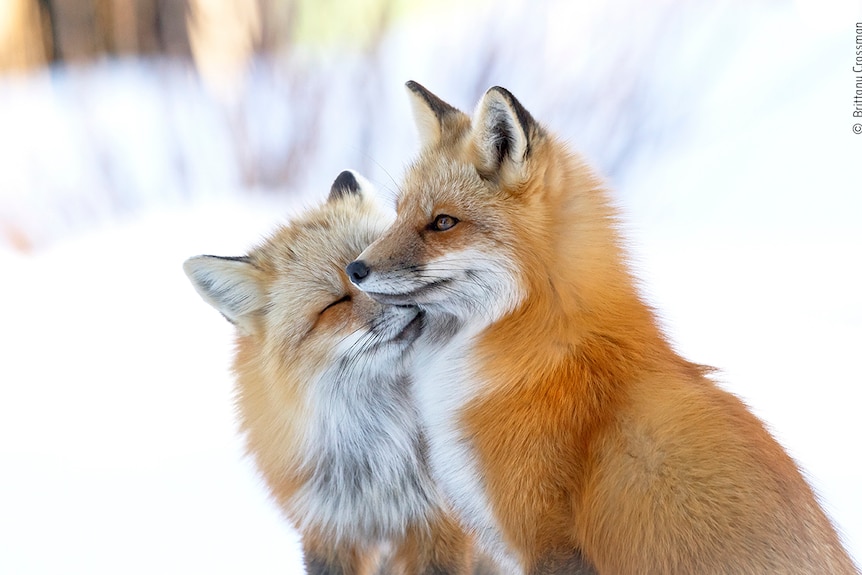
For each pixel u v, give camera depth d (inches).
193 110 831.7
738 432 231.5
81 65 879.7
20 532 331.9
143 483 372.2
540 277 246.8
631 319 252.5
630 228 272.4
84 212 757.3
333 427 295.7
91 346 548.1
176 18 862.5
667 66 832.3
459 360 258.2
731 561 217.8
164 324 586.9
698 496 223.5
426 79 832.3
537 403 242.5
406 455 294.8
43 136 798.5
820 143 735.1
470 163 258.1
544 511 241.6
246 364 307.7
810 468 330.3
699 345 468.4
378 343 281.1
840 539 255.9
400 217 266.7
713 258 604.4
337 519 300.8
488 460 249.6
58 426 437.4
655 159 765.9
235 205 756.0
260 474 307.3
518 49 838.5
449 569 298.0
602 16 852.6
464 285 252.8
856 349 452.4
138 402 465.1
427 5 917.8
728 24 861.2
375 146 781.9
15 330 583.8
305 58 853.2
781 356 448.8
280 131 800.3
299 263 296.5
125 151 780.6
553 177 253.4
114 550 319.6
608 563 232.8
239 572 304.5
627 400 239.0
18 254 718.5
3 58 865.5
